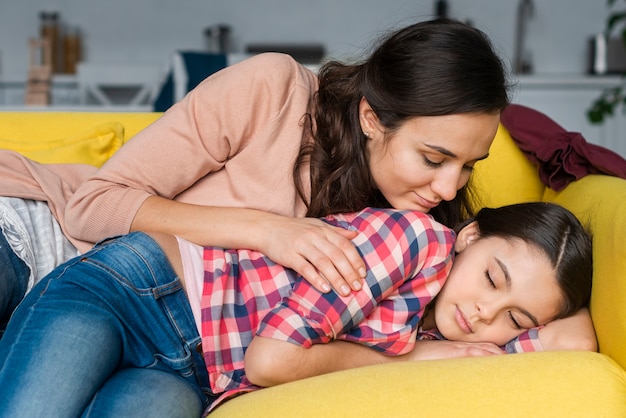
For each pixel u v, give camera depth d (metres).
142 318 1.12
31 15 4.77
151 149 1.29
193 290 1.16
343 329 1.09
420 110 1.12
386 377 0.99
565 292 1.19
